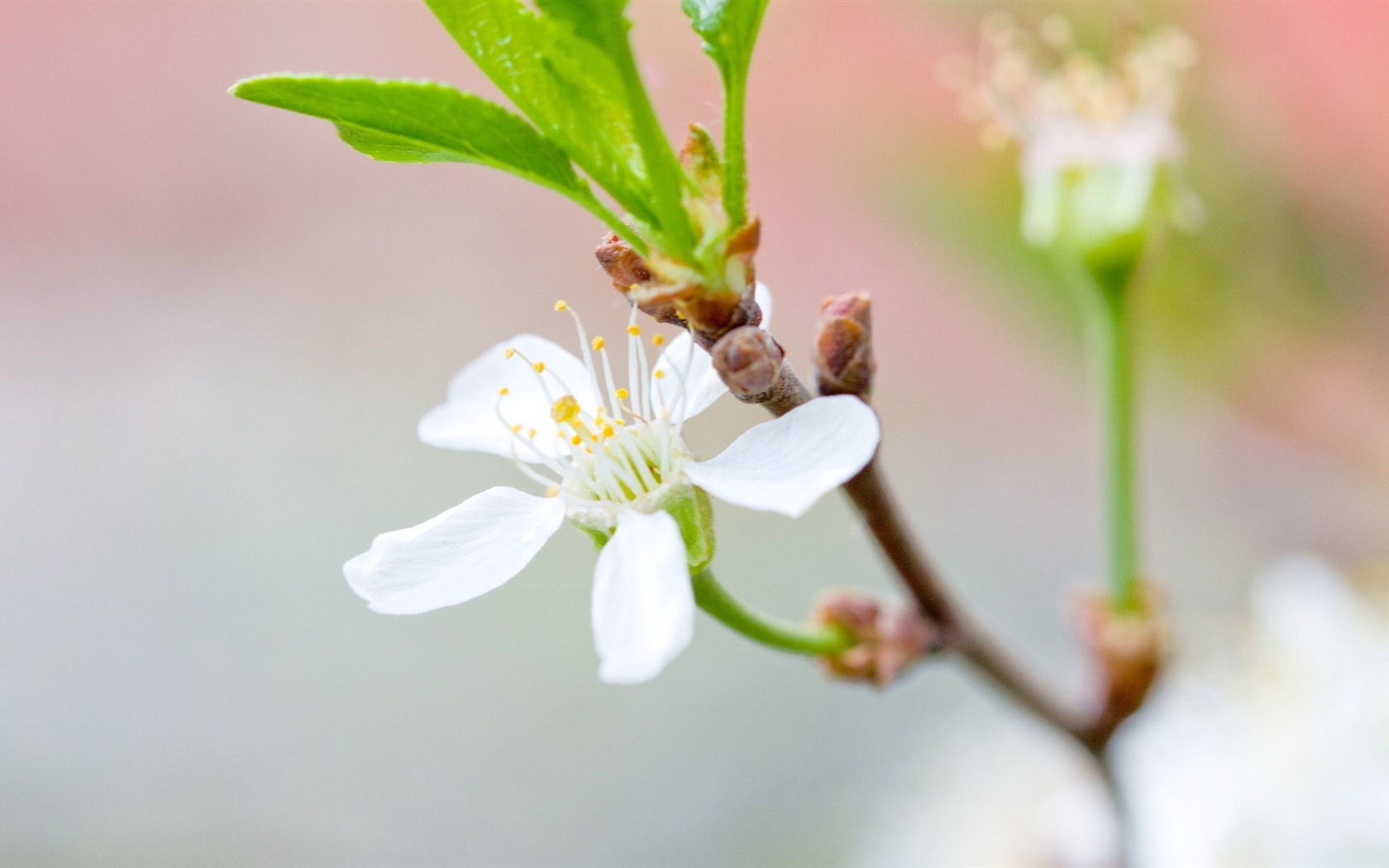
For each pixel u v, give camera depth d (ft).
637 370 0.62
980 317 1.04
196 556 1.35
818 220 1.12
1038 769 1.05
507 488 0.61
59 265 1.50
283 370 1.49
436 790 1.21
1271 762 0.81
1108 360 0.69
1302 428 0.96
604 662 0.57
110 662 1.28
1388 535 0.99
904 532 0.62
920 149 0.97
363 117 0.56
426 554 0.60
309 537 1.36
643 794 1.20
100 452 1.43
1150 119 0.71
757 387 0.57
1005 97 0.72
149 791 1.20
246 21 1.44
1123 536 0.69
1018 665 0.67
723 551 1.32
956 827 1.05
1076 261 0.69
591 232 1.47
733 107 0.56
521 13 0.56
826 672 0.65
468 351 1.48
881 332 1.27
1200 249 0.89
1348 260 0.88
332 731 1.24
